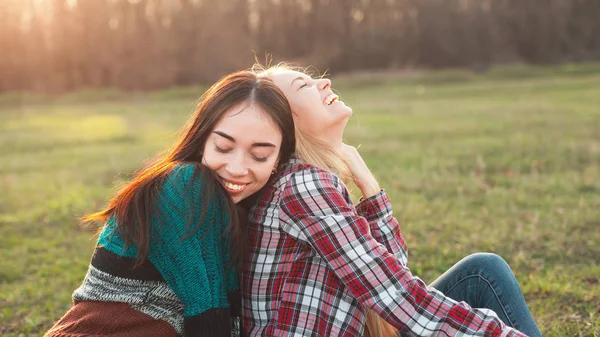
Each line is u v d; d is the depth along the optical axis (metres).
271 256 1.99
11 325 3.81
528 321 2.27
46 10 38.25
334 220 1.90
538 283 3.81
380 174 8.00
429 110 17.89
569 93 20.95
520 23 42.53
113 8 39.34
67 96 32.22
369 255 1.89
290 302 1.94
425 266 4.40
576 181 6.73
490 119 14.25
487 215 5.64
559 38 42.50
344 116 2.29
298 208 1.94
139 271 1.86
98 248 1.92
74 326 1.86
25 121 20.06
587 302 3.54
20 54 37.72
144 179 1.91
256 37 42.09
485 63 41.47
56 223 6.33
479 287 2.34
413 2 42.16
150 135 14.47
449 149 9.90
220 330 1.86
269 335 1.97
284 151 2.07
